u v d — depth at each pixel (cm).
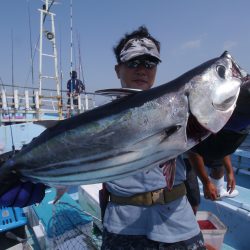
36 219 134
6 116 287
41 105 327
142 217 77
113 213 80
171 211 77
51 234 111
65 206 130
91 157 61
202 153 68
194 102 58
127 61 84
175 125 57
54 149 64
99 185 163
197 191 111
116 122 60
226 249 129
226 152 66
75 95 306
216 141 65
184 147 58
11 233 119
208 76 58
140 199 77
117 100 62
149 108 59
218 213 140
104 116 61
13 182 68
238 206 133
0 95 305
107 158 60
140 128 59
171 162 60
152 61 84
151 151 59
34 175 67
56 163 64
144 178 77
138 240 76
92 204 146
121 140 60
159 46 93
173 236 75
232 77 60
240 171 209
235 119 62
